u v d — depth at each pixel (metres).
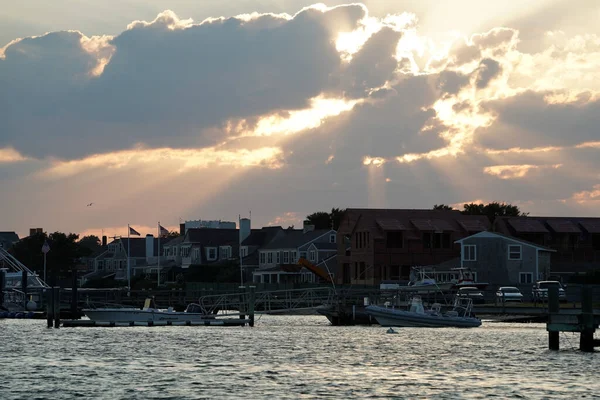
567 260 165.25
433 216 171.38
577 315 72.38
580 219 170.62
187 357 70.62
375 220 166.88
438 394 52.38
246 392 52.84
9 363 66.19
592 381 56.94
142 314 108.50
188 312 112.50
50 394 51.91
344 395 52.03
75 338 88.50
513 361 67.38
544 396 51.59
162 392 52.69
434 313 107.44
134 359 69.06
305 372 61.53
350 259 173.88
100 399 50.41
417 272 144.88
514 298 126.88
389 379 58.28
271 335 93.44
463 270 137.88
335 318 113.56
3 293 134.25
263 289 163.75
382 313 106.31
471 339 87.38
